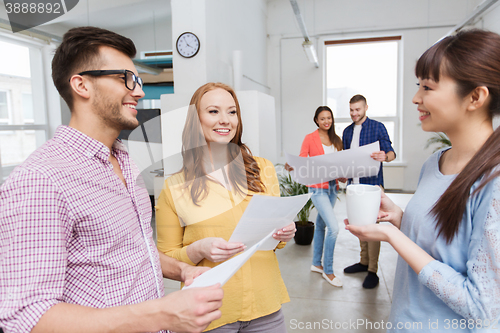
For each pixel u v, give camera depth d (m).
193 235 0.97
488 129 0.67
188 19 3.32
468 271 0.62
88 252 0.60
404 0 5.79
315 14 6.17
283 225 0.91
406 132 5.98
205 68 3.30
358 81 6.30
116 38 0.64
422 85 0.70
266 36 6.34
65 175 0.56
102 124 0.64
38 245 0.50
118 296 0.63
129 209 0.69
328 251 2.46
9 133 4.36
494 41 0.61
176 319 0.53
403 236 0.71
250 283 0.95
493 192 0.58
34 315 0.48
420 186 0.80
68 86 0.63
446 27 5.67
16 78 4.45
